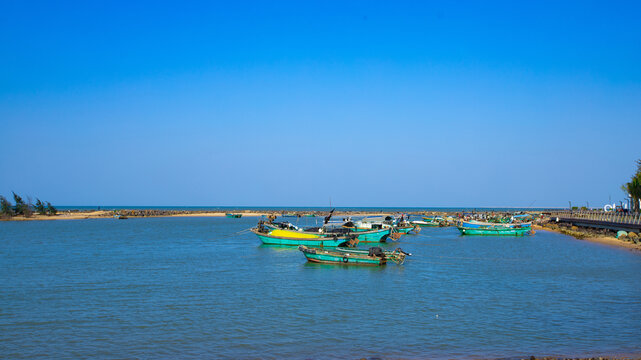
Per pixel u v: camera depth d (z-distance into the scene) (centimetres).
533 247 6862
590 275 4300
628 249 6506
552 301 3253
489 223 9762
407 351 2262
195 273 4425
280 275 4297
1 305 3166
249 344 2367
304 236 6575
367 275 4288
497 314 2914
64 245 7106
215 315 2898
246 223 14638
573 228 10450
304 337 2470
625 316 2866
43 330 2611
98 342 2409
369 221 7931
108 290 3647
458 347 2314
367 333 2538
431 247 6938
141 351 2280
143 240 8038
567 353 2228
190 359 2170
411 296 3409
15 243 7425
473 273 4403
